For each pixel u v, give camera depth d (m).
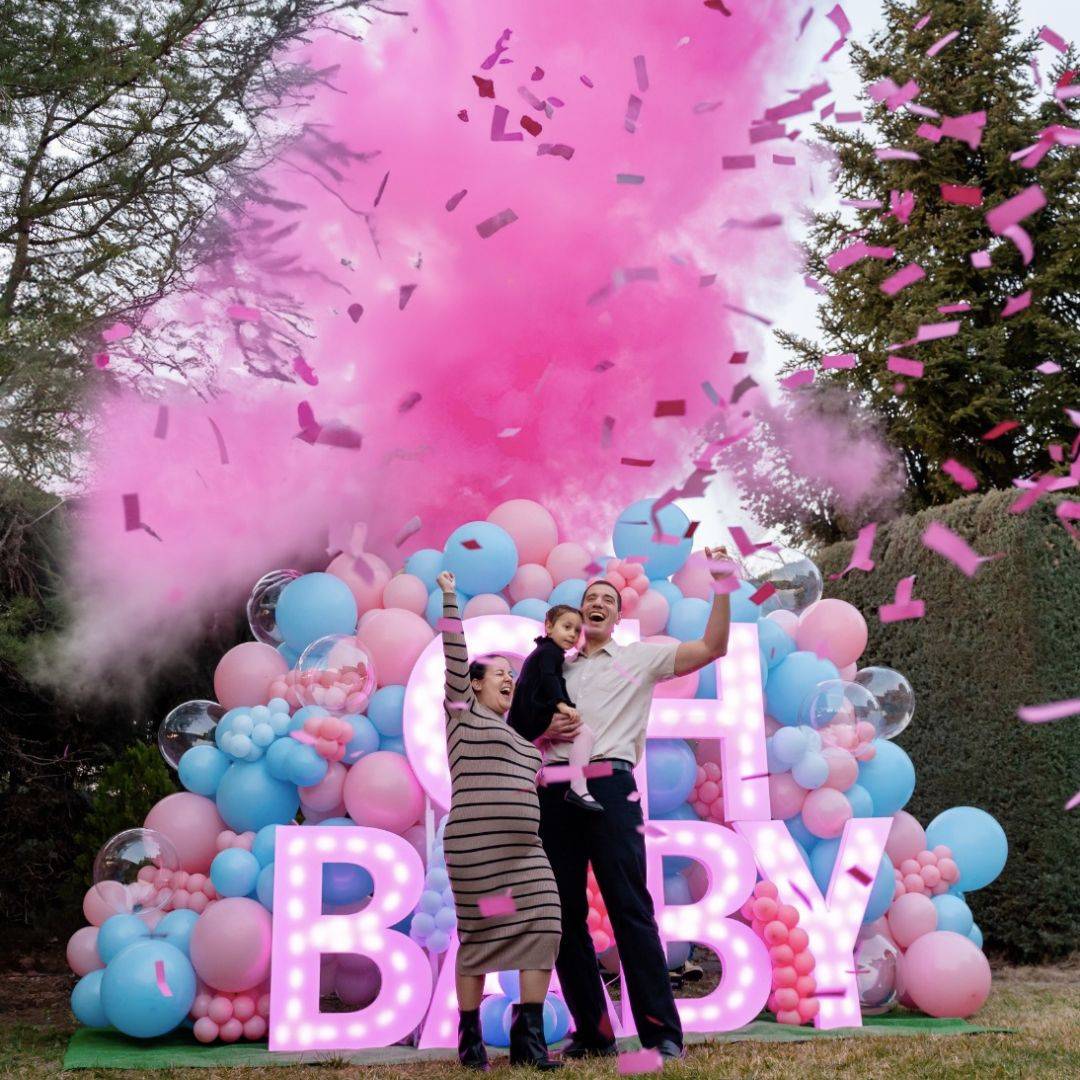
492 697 4.09
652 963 3.88
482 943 3.84
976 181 14.36
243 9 6.43
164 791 7.21
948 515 7.38
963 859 5.32
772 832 4.86
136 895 4.75
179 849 5.02
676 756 4.98
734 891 4.71
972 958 4.79
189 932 4.72
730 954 4.64
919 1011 4.98
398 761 4.90
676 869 5.24
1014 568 6.83
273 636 5.45
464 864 3.86
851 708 5.12
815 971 4.70
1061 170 13.91
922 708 7.43
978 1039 4.23
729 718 5.04
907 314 13.72
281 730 5.00
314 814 5.12
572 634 4.26
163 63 6.46
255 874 4.79
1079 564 6.86
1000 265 14.13
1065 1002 5.27
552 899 3.84
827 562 8.49
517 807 3.87
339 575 5.55
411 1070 3.98
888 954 4.95
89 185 6.67
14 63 6.14
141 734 8.45
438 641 4.95
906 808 7.50
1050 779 6.53
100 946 4.71
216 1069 4.08
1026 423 14.10
